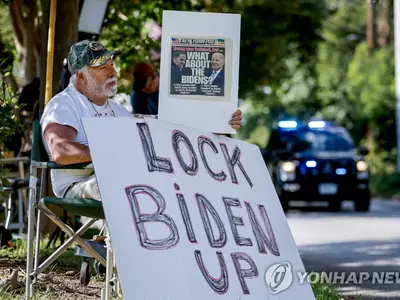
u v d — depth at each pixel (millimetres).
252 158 7699
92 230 13070
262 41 27922
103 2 12820
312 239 17391
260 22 27422
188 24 7270
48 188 11375
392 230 19359
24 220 14016
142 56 16094
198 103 7258
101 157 6340
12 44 20016
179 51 7258
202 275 6543
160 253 6328
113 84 7496
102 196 6219
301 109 53562
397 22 35062
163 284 6246
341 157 25906
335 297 9414
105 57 7387
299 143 26438
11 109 9641
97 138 6383
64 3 12352
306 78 50844
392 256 14398
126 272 6094
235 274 6828
